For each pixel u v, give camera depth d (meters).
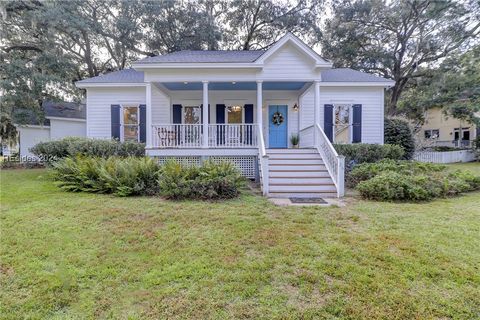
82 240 3.81
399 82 20.69
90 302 2.49
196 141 9.61
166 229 4.26
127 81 11.30
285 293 2.61
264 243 3.72
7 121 15.32
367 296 2.54
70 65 14.82
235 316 2.31
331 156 7.80
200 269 3.03
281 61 9.25
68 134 16.39
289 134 11.98
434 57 19.47
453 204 5.87
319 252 3.43
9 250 3.47
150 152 9.27
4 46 14.66
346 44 20.00
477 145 17.78
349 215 5.05
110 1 15.87
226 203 5.94
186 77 9.21
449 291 2.61
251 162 9.50
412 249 3.47
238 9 18.48
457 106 16.69
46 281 2.79
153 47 17.67
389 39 20.05
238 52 11.74
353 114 11.55
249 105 11.93
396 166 8.16
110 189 6.79
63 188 7.05
